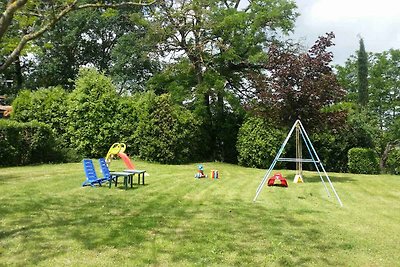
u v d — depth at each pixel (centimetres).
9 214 779
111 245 601
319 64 1422
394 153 2275
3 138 1644
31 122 1786
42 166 1675
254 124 2139
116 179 1190
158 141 2052
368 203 1023
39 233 654
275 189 1230
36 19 779
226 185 1301
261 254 575
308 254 580
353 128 2077
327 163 2141
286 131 2078
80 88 2116
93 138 2078
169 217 796
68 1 728
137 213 827
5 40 968
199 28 2325
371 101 3356
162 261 537
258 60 2322
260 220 789
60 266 511
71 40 3297
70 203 911
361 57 3269
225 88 2517
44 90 2164
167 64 2481
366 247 619
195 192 1132
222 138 2422
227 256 563
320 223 775
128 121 2117
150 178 1428
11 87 3556
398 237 679
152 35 2344
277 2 2427
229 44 2466
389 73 3447
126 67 3209
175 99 2356
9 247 581
